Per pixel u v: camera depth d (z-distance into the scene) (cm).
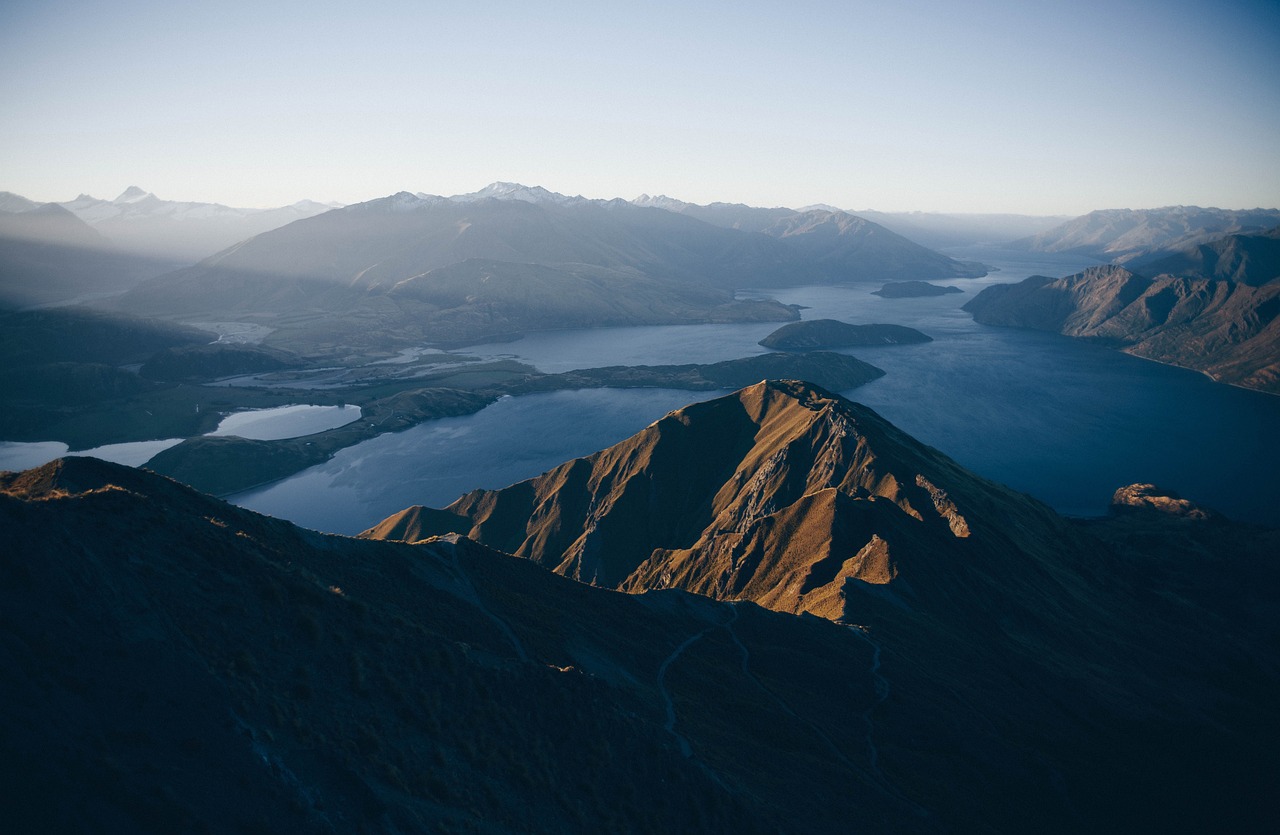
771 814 5778
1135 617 18312
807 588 15500
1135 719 12506
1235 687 15738
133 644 3319
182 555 4359
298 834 2939
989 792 8744
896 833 6681
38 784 2459
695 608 11331
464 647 5234
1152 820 9500
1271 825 10106
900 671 11075
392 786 3616
